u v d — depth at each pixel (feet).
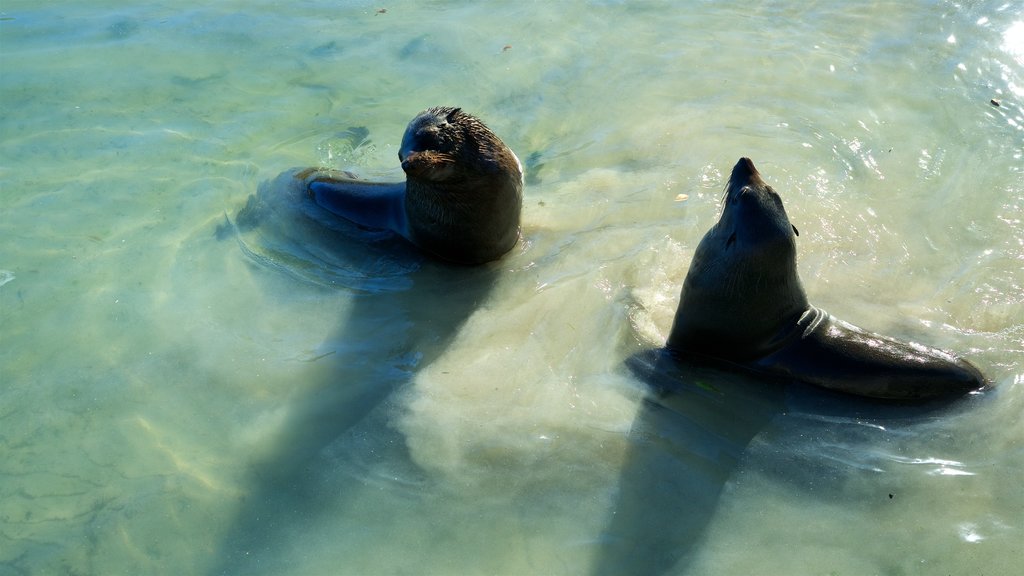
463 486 15.25
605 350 16.60
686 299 16.16
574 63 21.65
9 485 15.35
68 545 14.87
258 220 18.65
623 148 19.65
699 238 17.88
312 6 23.80
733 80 20.90
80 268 17.80
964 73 20.53
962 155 18.90
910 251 17.54
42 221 18.49
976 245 17.54
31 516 15.10
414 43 22.38
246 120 20.53
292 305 17.42
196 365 16.58
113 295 17.44
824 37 21.88
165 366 16.57
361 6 23.77
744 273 15.62
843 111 19.95
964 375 15.67
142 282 17.65
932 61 20.90
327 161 19.69
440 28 22.81
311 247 18.34
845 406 15.80
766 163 18.97
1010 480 14.97
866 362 15.76
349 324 17.15
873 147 19.17
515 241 18.15
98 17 23.24
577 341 16.72
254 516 15.08
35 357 16.67
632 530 14.82
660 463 15.35
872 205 18.21
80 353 16.72
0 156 19.62
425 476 15.35
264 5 23.86
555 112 20.53
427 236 18.07
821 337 15.99
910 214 18.04
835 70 20.94
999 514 14.73
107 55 22.00
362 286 17.75
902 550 14.52
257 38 22.65
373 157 19.77
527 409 15.94
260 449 15.67
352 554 14.76
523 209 18.72
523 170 19.44
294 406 16.11
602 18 22.94
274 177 19.30
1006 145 18.99
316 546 14.83
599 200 18.70
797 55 21.42
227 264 17.97
